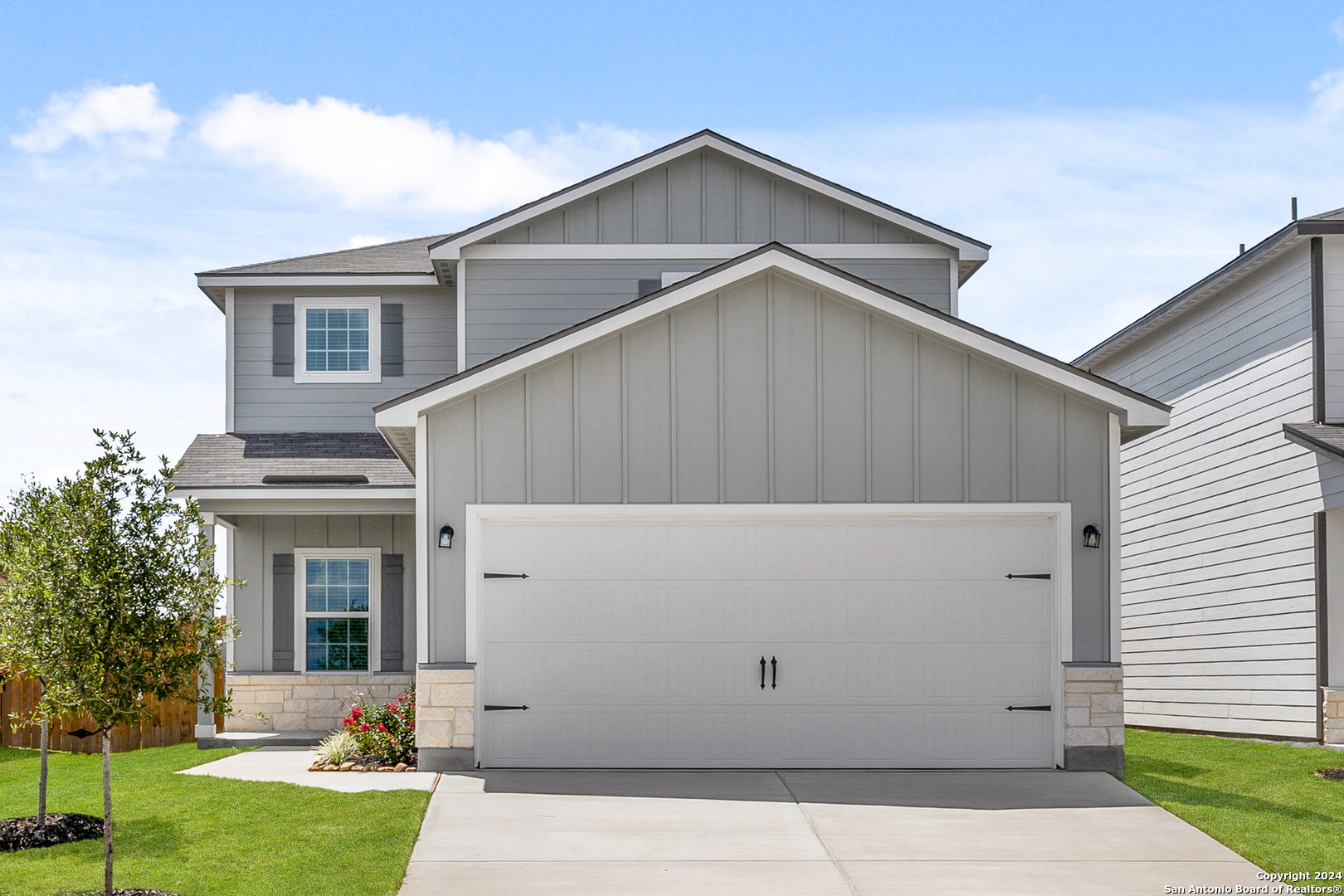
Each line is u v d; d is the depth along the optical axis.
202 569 8.44
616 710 12.11
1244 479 16.11
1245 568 16.00
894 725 12.12
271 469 15.55
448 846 9.05
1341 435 13.81
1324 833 9.47
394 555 16.44
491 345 16.52
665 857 8.78
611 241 16.62
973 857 8.82
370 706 15.12
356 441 16.95
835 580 12.20
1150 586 18.72
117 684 7.82
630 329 12.18
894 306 11.98
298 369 17.39
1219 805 10.49
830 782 11.44
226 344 17.41
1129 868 8.56
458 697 11.92
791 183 16.67
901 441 12.12
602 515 12.09
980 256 16.58
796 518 12.16
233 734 15.74
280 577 16.38
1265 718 15.43
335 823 9.55
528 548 12.17
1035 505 12.05
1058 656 12.03
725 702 12.12
